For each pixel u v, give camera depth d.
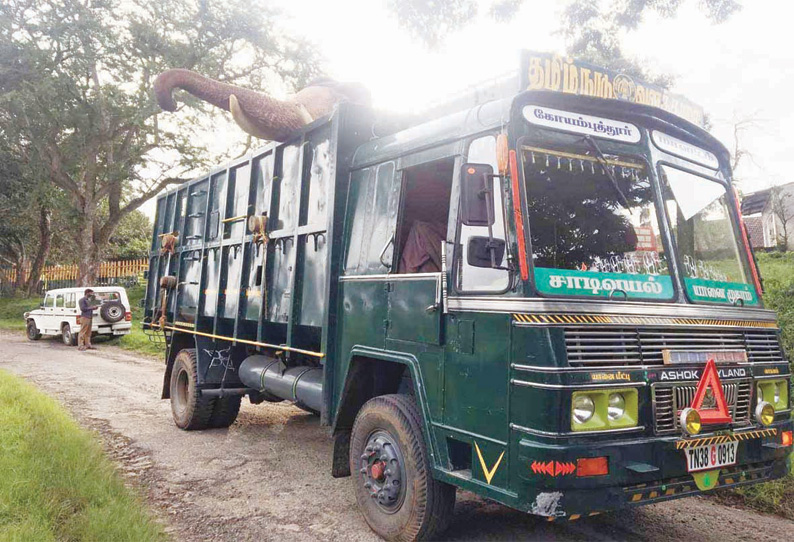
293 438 7.18
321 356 4.99
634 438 3.29
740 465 3.71
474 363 3.58
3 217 30.66
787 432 4.01
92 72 25.25
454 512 4.75
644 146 4.03
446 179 4.50
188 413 7.32
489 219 3.37
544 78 3.87
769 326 4.21
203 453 6.48
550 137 3.65
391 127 5.31
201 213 7.82
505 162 3.42
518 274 3.37
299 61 25.48
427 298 4.01
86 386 10.59
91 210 27.09
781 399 4.08
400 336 4.24
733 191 4.62
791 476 5.23
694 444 3.42
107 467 5.31
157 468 5.91
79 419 7.89
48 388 10.23
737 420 3.75
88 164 26.50
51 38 22.94
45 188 26.12
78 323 17.72
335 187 5.05
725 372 3.70
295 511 4.83
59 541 3.73
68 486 4.52
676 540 4.27
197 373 7.21
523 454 3.17
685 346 3.59
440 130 4.16
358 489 4.53
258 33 24.53
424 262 4.29
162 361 14.83
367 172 4.88
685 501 5.07
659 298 3.73
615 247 3.72
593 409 3.21
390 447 4.25
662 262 3.87
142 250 42.97
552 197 3.58
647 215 3.90
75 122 24.22
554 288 3.40
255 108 5.94
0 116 24.14
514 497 3.21
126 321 18.77
